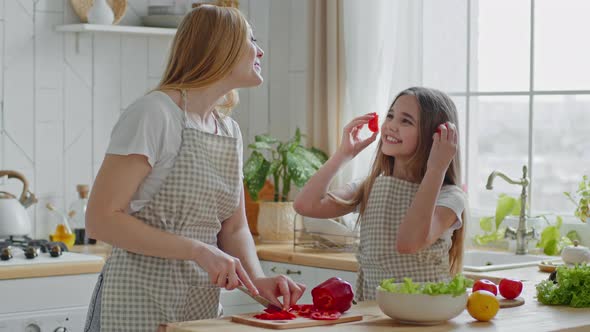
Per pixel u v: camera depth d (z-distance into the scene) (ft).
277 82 14.23
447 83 12.10
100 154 13.12
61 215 12.29
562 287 6.96
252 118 14.32
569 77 11.52
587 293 6.89
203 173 6.95
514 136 12.00
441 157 7.45
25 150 12.49
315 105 13.05
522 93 11.89
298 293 6.62
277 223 12.66
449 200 7.80
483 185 12.30
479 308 6.19
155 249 6.56
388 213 7.99
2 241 11.39
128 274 6.95
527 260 10.89
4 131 12.31
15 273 9.98
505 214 11.41
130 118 6.73
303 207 8.42
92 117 13.03
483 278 9.25
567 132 11.55
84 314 10.57
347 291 6.47
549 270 9.58
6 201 11.41
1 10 12.25
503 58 12.04
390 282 6.31
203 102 7.12
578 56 11.44
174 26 13.21
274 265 11.70
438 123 8.05
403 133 8.04
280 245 12.46
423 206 7.43
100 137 13.11
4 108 12.30
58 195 12.78
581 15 11.40
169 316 6.98
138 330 6.94
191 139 6.90
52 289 10.31
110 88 13.17
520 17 11.89
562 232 11.49
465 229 8.15
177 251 6.53
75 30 12.45
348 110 12.77
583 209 10.74
